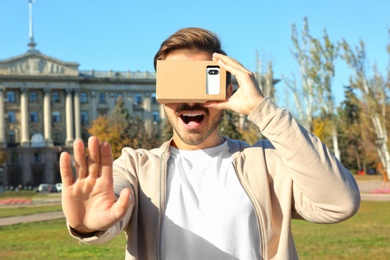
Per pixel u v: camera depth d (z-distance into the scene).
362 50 46.06
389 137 47.78
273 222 2.60
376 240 14.14
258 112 2.37
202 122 2.58
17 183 101.94
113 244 14.21
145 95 111.69
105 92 109.88
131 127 90.19
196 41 2.69
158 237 2.52
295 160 2.34
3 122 102.06
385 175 48.31
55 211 32.38
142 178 2.62
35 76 103.12
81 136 108.12
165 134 75.94
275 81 104.81
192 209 2.54
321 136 48.88
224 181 2.61
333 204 2.39
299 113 47.09
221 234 2.50
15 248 14.16
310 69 45.56
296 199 2.61
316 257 11.46
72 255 12.45
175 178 2.63
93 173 2.13
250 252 2.50
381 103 46.75
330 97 46.19
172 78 2.46
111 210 2.10
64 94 106.94
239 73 2.43
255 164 2.65
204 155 2.70
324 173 2.34
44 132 104.62
